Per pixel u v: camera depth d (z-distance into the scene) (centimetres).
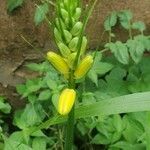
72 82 22
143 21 43
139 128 36
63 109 20
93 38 43
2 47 44
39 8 40
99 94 38
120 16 42
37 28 43
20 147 31
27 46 44
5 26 43
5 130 43
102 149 40
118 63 42
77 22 20
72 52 21
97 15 43
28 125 36
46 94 37
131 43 41
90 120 37
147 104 23
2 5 43
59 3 20
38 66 40
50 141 37
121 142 35
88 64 21
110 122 36
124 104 23
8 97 44
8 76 44
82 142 39
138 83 41
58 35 21
